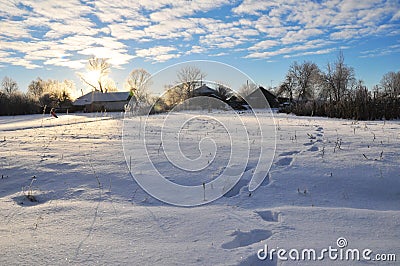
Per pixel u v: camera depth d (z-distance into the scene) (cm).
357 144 568
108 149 583
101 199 346
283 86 5406
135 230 262
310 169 425
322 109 1856
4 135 895
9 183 400
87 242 238
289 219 285
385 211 302
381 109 1445
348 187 374
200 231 262
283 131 837
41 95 5772
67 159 499
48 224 274
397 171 401
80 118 1909
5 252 221
